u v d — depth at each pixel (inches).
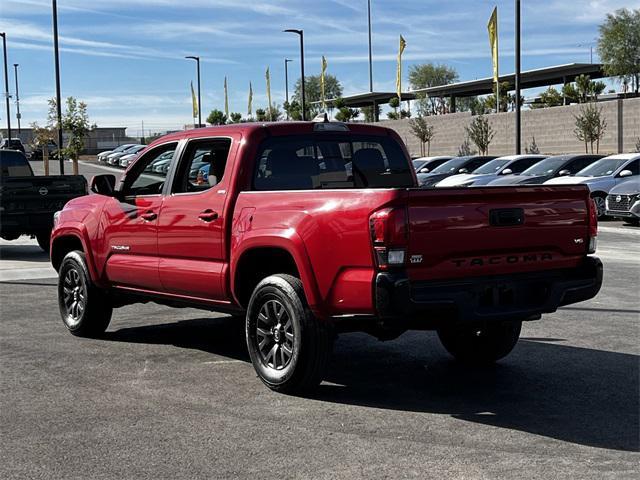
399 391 251.0
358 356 301.3
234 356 301.3
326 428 213.8
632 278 480.7
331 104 3011.8
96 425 217.5
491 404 236.1
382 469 182.7
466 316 225.8
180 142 293.6
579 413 226.4
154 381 264.5
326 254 229.8
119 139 3914.9
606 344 313.9
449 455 191.9
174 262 288.0
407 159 304.2
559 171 923.4
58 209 646.5
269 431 211.5
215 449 197.5
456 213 223.9
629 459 188.7
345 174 286.8
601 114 1732.3
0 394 249.0
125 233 308.8
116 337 337.4
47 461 190.2
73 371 278.1
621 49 2359.7
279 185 272.1
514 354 300.4
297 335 239.8
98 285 327.3
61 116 1347.2
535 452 193.8
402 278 214.5
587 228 252.7
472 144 2153.1
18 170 718.5
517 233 235.8
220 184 270.4
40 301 430.0
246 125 274.1
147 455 193.6
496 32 1391.5
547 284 243.0
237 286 263.1
